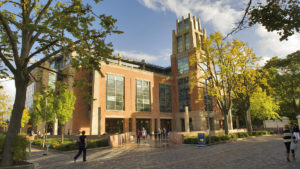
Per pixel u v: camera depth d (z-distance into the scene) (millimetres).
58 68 47219
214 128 51625
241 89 26969
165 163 9758
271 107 37875
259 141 21000
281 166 8023
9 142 8555
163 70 64375
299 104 41469
